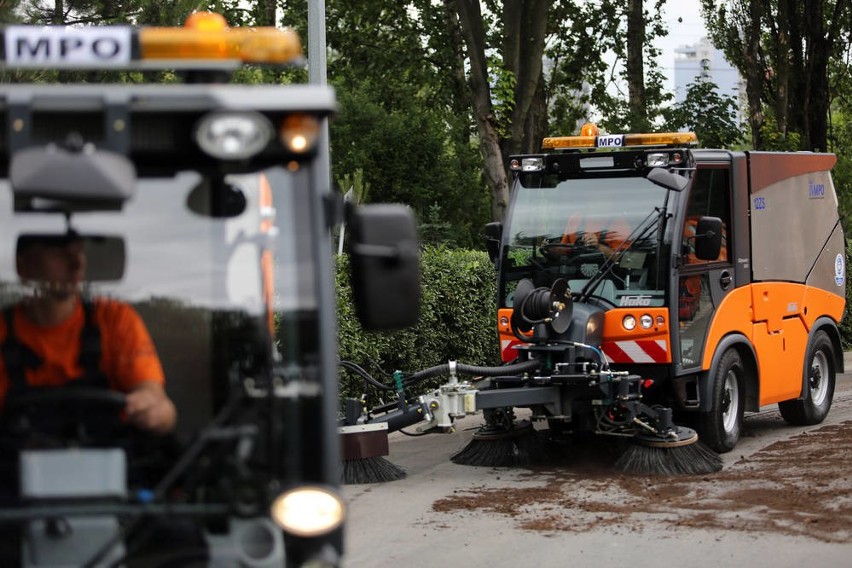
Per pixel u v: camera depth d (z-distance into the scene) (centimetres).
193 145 384
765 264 1156
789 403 1246
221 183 395
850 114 3481
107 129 373
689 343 1038
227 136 372
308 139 386
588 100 3150
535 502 891
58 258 392
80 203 391
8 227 389
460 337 1465
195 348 394
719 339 1072
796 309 1209
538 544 764
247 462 388
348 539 783
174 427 389
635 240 1029
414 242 404
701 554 731
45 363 390
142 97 376
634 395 988
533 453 1059
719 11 3041
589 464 1046
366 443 957
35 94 372
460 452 1073
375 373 1310
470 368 977
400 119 3047
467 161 3102
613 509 862
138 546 375
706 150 1098
